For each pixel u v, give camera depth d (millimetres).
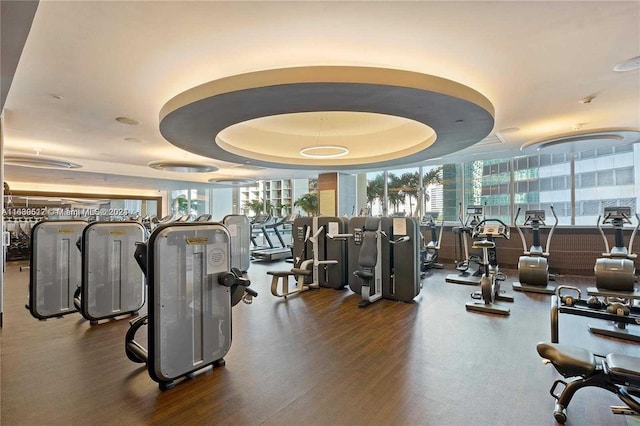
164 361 2369
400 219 4816
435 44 3012
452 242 8570
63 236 4094
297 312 4305
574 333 3469
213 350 2701
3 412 2119
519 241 7410
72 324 3834
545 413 2096
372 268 4848
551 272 6871
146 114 4785
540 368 2691
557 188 7648
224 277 2717
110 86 3795
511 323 3803
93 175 10414
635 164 6562
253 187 15742
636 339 3242
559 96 4199
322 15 2553
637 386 1879
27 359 2902
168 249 2410
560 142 5992
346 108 3924
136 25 2611
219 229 2748
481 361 2824
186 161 8719
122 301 4043
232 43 2975
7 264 8156
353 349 3098
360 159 7812
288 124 6867
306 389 2393
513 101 4375
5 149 7062
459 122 4457
